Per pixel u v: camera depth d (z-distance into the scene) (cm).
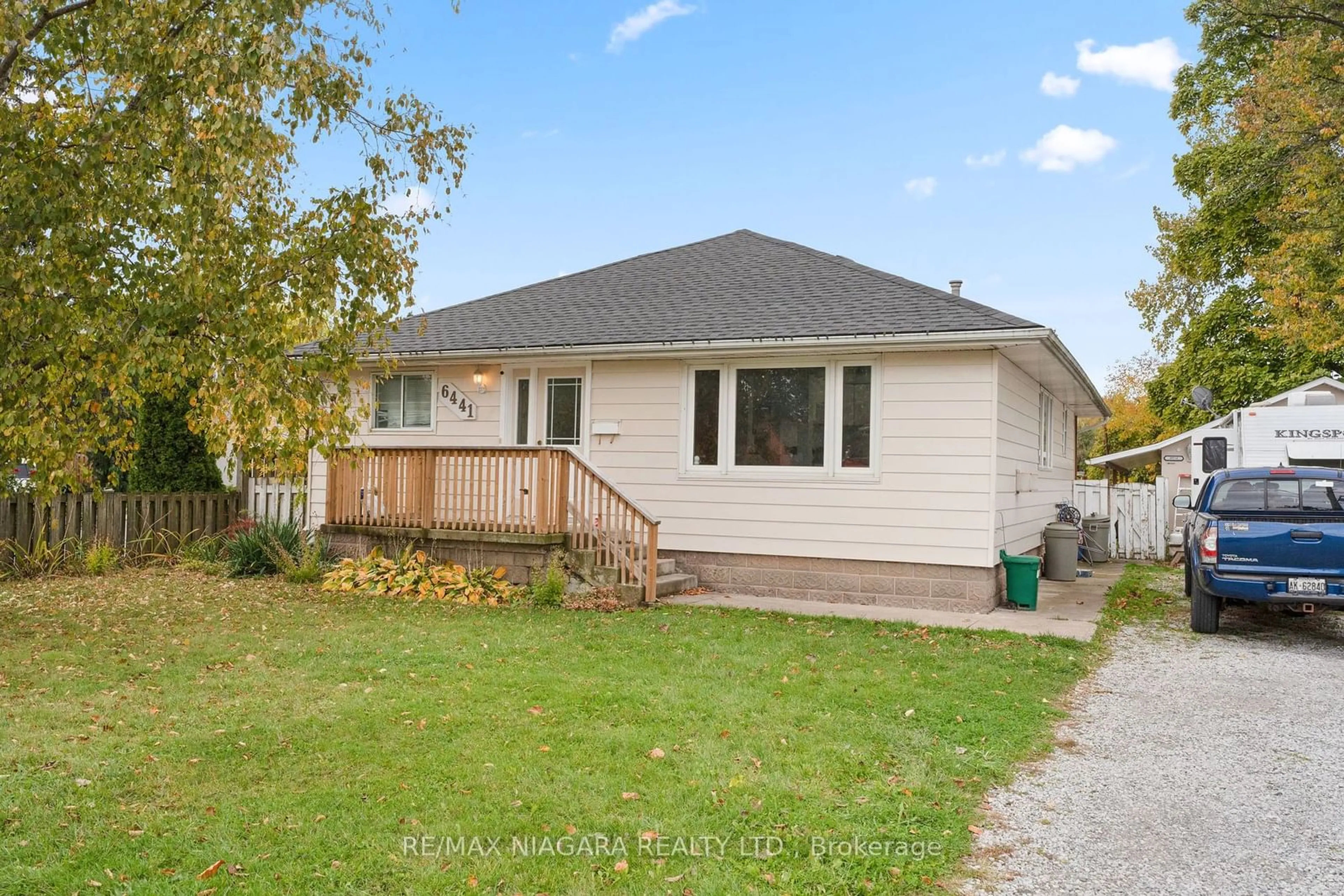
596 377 1216
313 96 646
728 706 577
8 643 761
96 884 327
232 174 585
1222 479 955
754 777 450
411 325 1434
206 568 1247
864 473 1059
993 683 667
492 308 1445
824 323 1062
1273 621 1004
